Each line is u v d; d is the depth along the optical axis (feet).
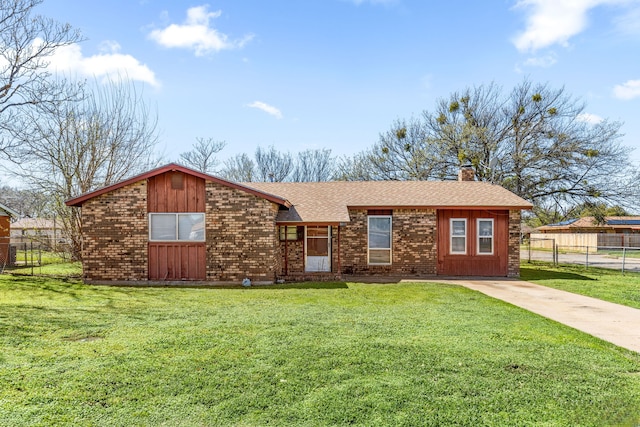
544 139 81.35
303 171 137.28
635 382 15.25
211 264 41.45
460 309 28.35
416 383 14.87
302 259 49.11
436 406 13.07
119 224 41.70
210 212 41.52
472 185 56.75
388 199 50.44
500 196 51.03
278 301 31.17
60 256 69.56
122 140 67.51
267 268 41.24
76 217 62.80
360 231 49.42
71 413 12.41
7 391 13.92
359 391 14.11
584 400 13.66
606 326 24.03
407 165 97.71
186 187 41.65
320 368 16.29
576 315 27.12
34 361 16.88
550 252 116.16
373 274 49.39
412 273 49.21
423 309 28.27
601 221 83.66
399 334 21.45
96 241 41.78
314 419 12.16
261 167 135.85
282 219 43.86
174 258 41.70
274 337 20.68
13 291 36.24
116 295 33.99
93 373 15.56
